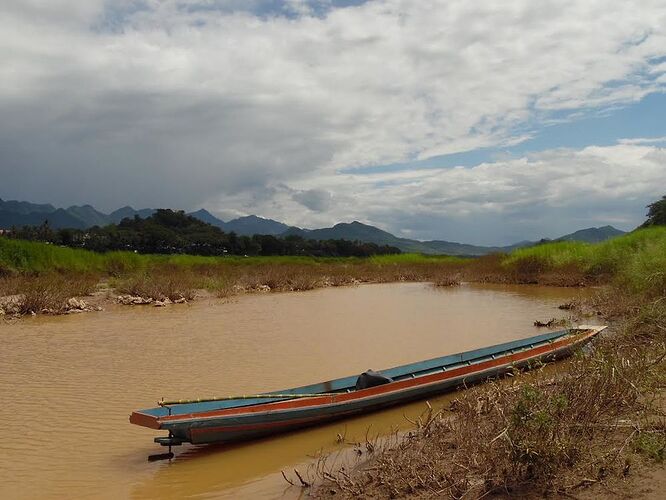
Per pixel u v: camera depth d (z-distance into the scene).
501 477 5.13
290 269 35.38
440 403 8.86
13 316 17.30
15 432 7.66
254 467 6.55
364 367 11.12
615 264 25.38
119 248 58.53
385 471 5.80
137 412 6.78
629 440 5.54
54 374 10.55
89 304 19.77
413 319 17.61
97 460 6.79
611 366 6.96
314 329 15.61
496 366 9.72
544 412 5.38
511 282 30.48
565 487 4.85
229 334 14.76
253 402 7.80
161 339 13.98
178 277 25.41
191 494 5.88
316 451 6.99
